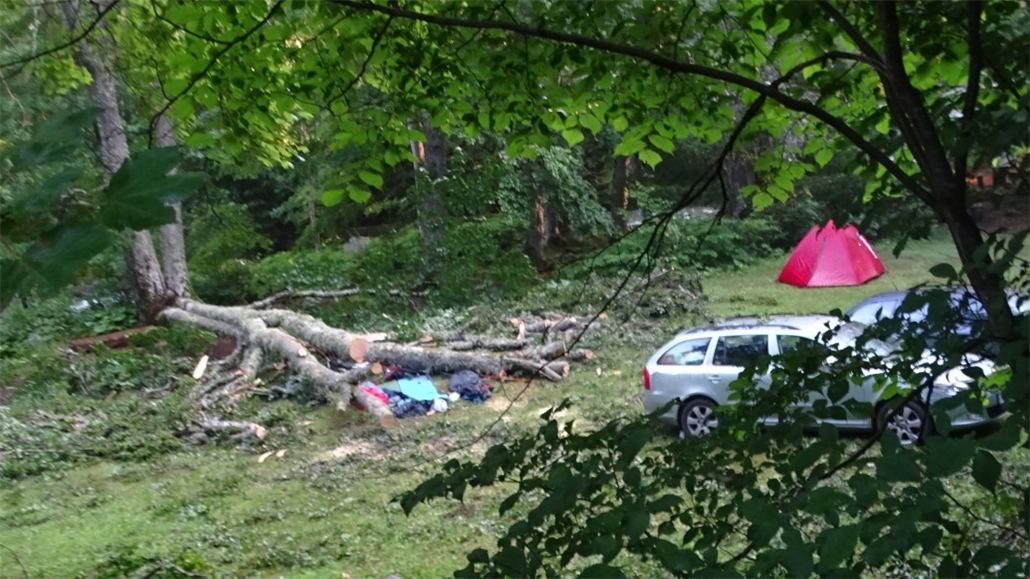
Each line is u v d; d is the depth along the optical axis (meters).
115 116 15.52
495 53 4.57
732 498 2.63
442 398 14.15
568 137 5.32
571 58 4.47
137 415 14.69
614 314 18.27
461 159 21.62
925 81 3.85
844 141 4.39
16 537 9.70
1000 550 1.82
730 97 4.56
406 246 21.89
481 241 20.91
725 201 4.29
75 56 10.51
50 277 1.10
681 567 1.99
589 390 14.09
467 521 9.00
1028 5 3.05
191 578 8.07
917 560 2.06
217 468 12.09
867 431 8.03
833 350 3.27
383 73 5.00
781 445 2.88
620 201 28.30
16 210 1.18
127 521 10.01
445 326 18.56
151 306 22.72
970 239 2.74
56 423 14.34
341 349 15.74
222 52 3.81
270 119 4.87
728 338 10.90
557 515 2.56
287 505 10.16
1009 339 2.43
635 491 2.49
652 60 3.43
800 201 27.58
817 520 2.18
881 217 3.25
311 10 4.64
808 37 4.30
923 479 1.75
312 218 27.44
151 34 6.28
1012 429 1.79
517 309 19.12
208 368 17.72
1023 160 2.42
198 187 1.19
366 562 8.23
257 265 24.91
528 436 3.12
